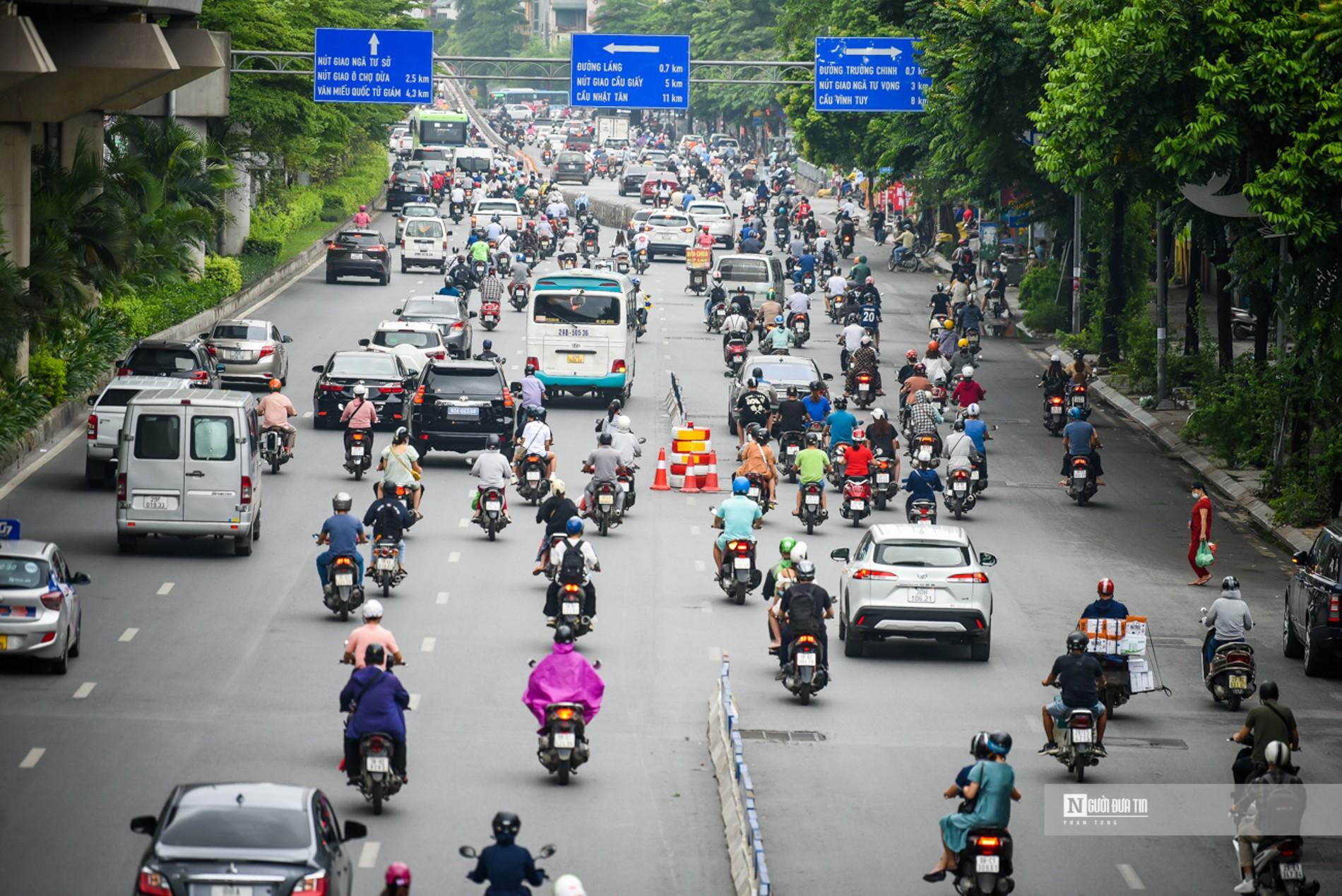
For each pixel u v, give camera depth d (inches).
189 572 3570.4
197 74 5930.1
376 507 3440.0
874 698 2920.8
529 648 3125.0
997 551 4101.9
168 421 3659.0
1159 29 4343.0
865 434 4603.8
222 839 1710.1
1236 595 2974.9
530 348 5821.9
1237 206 4633.4
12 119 5103.3
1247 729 2265.0
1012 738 2733.8
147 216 6190.9
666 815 2333.9
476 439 4793.3
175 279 6471.5
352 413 4557.1
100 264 5649.6
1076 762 2514.8
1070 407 5679.1
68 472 4527.6
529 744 2618.1
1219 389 5315.0
